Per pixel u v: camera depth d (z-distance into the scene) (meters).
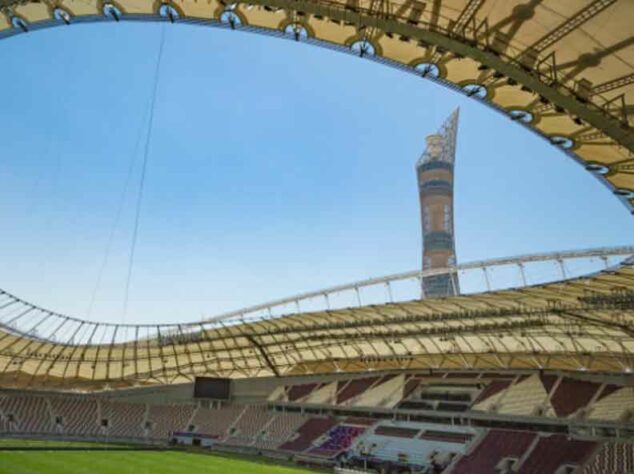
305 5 15.79
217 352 61.41
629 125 15.83
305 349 60.75
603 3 13.77
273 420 63.12
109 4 19.00
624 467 38.72
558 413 46.62
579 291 35.06
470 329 47.72
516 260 50.25
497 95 19.25
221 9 18.59
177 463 43.00
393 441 52.94
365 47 18.73
